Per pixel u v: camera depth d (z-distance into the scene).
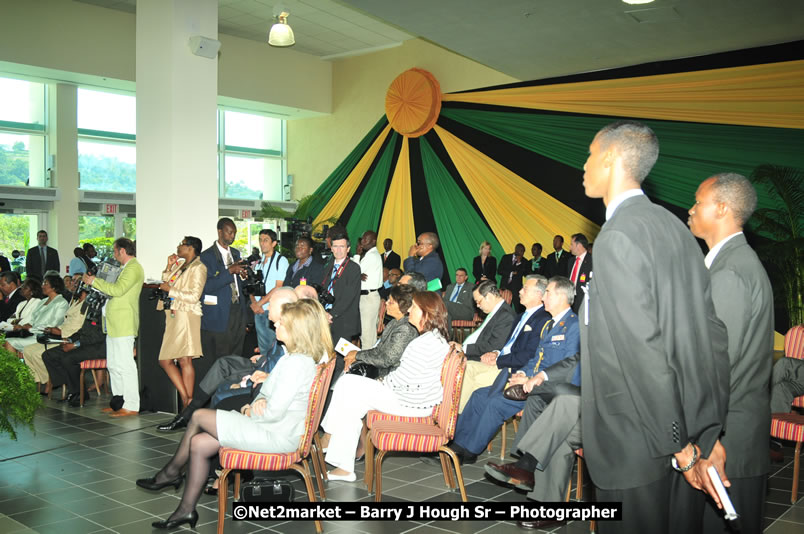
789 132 10.38
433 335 4.00
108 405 6.50
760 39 10.10
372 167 16.70
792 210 9.37
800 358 4.79
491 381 4.62
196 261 5.85
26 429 5.48
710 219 2.36
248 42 15.98
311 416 3.30
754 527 2.20
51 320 7.02
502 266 12.80
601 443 1.81
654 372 1.63
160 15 6.92
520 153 13.87
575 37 9.91
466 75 14.74
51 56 12.70
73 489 4.01
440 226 15.28
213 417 3.36
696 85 11.28
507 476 3.51
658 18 8.90
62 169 14.23
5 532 3.34
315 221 17.69
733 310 2.17
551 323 4.08
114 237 15.35
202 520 3.53
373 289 7.38
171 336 5.69
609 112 12.45
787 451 5.08
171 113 6.82
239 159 18.19
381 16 8.95
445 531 3.38
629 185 1.83
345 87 17.36
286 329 3.40
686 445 1.66
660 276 1.70
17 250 13.93
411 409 3.98
